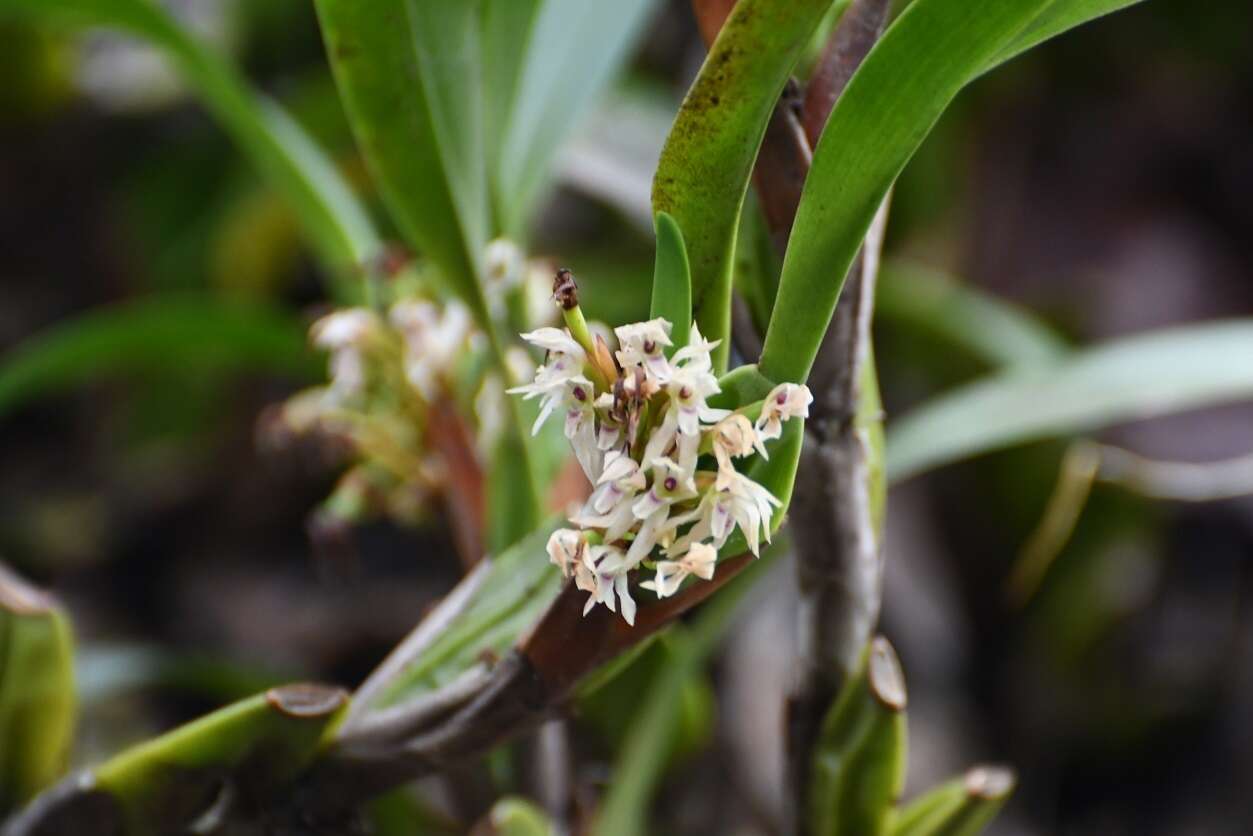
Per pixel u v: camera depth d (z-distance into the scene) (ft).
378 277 2.51
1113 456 4.64
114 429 6.00
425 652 2.10
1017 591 3.58
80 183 6.07
